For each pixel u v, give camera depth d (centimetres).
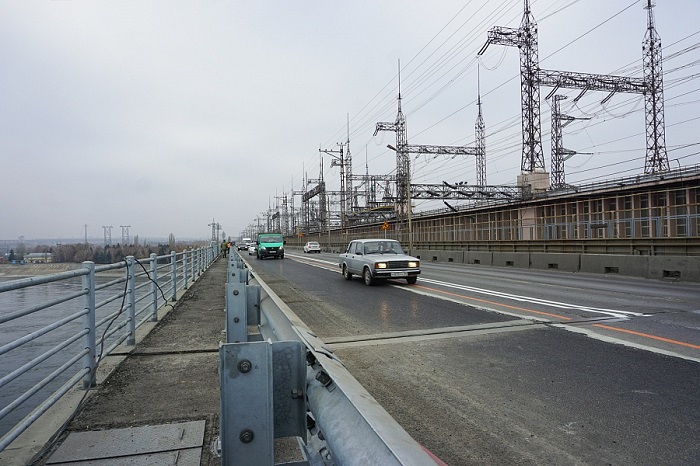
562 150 5406
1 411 283
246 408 163
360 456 120
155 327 792
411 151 5619
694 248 1858
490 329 788
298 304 1121
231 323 405
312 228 10656
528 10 4259
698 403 431
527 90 4206
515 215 3494
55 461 310
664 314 922
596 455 334
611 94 4334
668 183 2323
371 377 527
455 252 3250
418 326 828
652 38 4109
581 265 2172
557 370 545
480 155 6012
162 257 1002
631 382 496
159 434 356
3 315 302
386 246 1714
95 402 426
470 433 376
